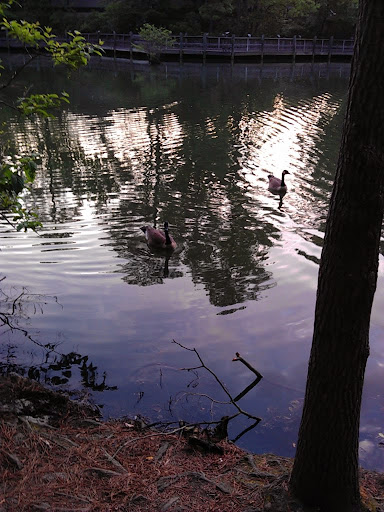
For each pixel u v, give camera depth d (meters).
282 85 31.61
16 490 3.64
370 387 5.54
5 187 5.13
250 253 9.34
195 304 7.41
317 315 3.20
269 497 3.64
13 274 8.27
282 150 16.88
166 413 5.13
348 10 50.41
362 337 3.13
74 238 9.91
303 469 3.52
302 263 8.90
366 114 2.73
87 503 3.60
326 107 24.44
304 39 47.72
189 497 3.76
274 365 5.96
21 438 4.26
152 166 14.98
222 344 6.39
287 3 49.66
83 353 6.10
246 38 45.50
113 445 4.45
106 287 7.91
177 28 48.44
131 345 6.32
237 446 4.68
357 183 2.85
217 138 18.36
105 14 51.34
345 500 3.47
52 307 7.20
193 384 5.62
